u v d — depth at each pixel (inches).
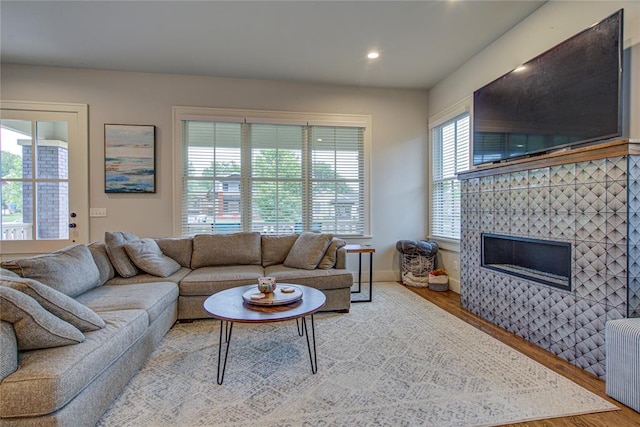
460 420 61.6
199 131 162.2
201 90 160.7
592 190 79.0
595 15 91.1
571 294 84.0
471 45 132.7
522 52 115.5
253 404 66.7
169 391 71.4
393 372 79.8
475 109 130.9
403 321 115.7
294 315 74.2
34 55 138.1
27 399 48.3
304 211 172.1
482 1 104.5
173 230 158.1
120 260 113.9
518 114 108.0
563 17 99.9
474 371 80.2
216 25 116.8
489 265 117.5
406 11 109.2
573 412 63.9
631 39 83.3
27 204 147.5
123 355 71.5
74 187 150.5
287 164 170.6
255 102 165.6
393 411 64.4
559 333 87.4
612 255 74.4
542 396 69.4
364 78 165.6
